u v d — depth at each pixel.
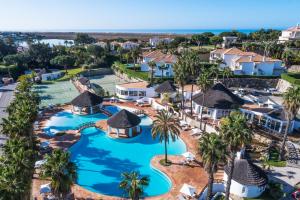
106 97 85.56
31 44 149.00
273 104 66.44
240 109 63.03
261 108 63.25
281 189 38.69
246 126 32.00
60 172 28.42
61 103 84.44
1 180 25.02
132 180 30.75
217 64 103.50
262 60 100.19
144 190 40.28
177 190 39.44
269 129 58.12
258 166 44.09
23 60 133.75
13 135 40.19
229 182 34.53
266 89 92.81
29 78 109.62
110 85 110.12
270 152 50.38
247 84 96.06
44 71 131.88
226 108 61.75
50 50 151.62
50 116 69.81
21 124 41.06
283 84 92.25
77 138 55.97
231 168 33.88
